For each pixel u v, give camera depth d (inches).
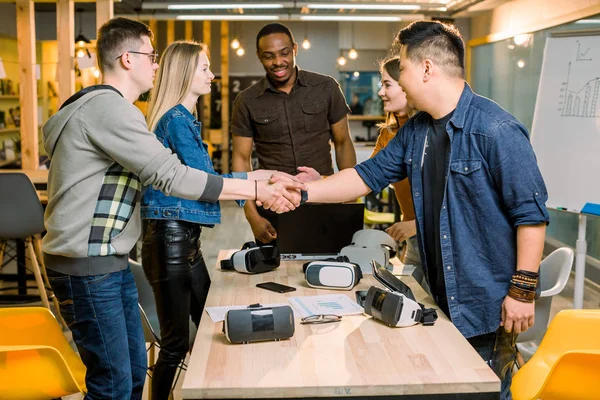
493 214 85.9
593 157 178.4
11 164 369.7
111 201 84.7
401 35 88.7
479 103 86.4
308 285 100.5
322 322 82.9
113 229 85.2
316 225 118.2
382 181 99.0
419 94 88.1
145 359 97.9
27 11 238.8
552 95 191.2
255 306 78.1
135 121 82.0
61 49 234.7
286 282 102.8
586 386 82.4
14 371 86.4
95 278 85.0
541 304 120.5
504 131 83.0
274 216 132.0
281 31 137.7
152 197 103.4
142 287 127.0
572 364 81.1
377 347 74.8
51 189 85.4
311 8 374.3
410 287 101.1
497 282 87.0
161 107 105.6
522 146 83.1
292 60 140.2
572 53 187.8
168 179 83.7
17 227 182.4
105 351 86.7
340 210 118.1
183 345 106.7
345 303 90.8
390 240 115.7
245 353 73.2
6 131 360.8
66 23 233.9
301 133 143.2
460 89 87.5
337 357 72.1
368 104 506.0
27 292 226.7
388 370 68.7
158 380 107.0
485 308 87.0
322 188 98.0
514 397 89.3
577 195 179.2
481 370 68.6
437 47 86.2
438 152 90.0
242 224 367.2
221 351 73.9
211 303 92.0
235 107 147.9
